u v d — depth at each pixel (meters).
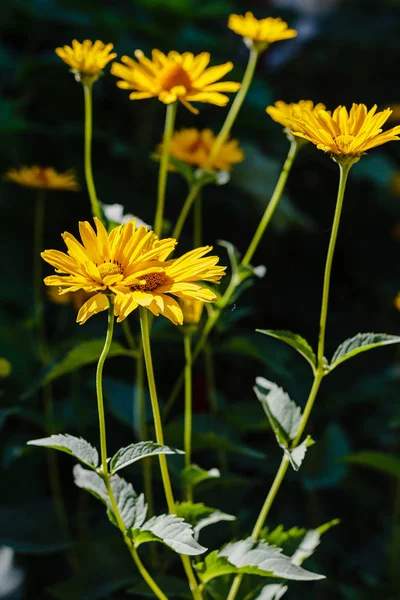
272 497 1.33
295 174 2.34
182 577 1.56
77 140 1.91
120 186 1.90
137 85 1.41
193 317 1.40
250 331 1.96
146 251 1.24
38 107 1.98
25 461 1.69
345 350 1.29
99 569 1.49
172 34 1.97
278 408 1.32
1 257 1.83
